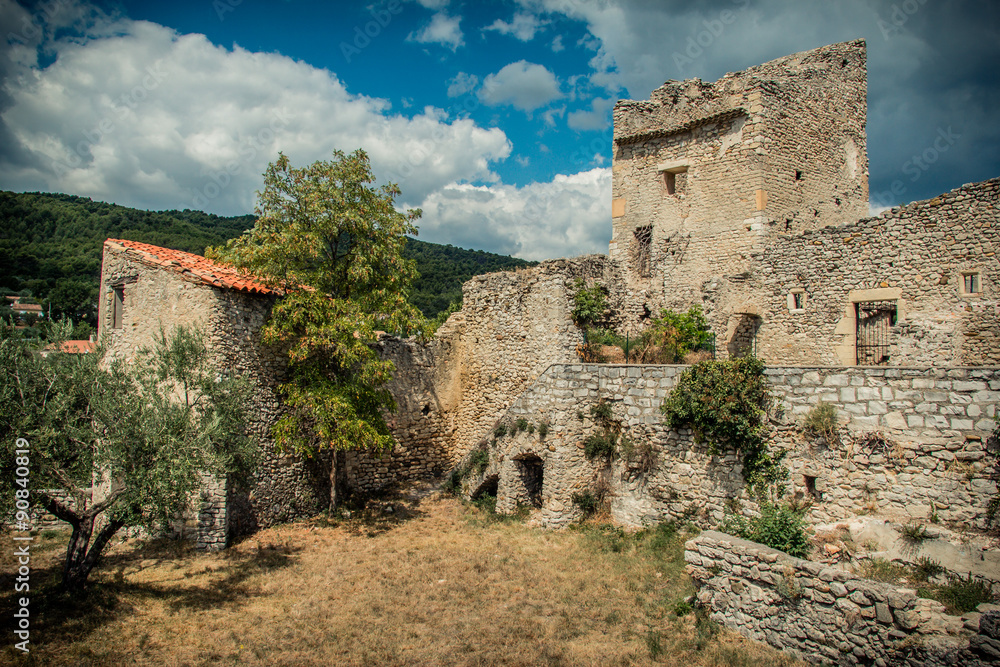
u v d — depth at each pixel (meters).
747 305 16.75
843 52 19.81
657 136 19.92
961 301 12.81
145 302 13.90
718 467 11.82
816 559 8.84
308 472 15.96
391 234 15.51
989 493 8.56
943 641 6.51
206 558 12.35
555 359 17.22
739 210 17.88
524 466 15.65
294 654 8.30
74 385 9.66
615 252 20.81
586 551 12.14
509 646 8.42
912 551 8.55
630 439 13.45
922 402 9.32
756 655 7.76
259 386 14.23
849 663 7.18
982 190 12.59
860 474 9.84
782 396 10.94
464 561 12.08
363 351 14.19
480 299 20.47
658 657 7.90
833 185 19.36
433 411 20.42
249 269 14.25
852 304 14.66
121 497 9.49
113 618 9.24
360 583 11.03
